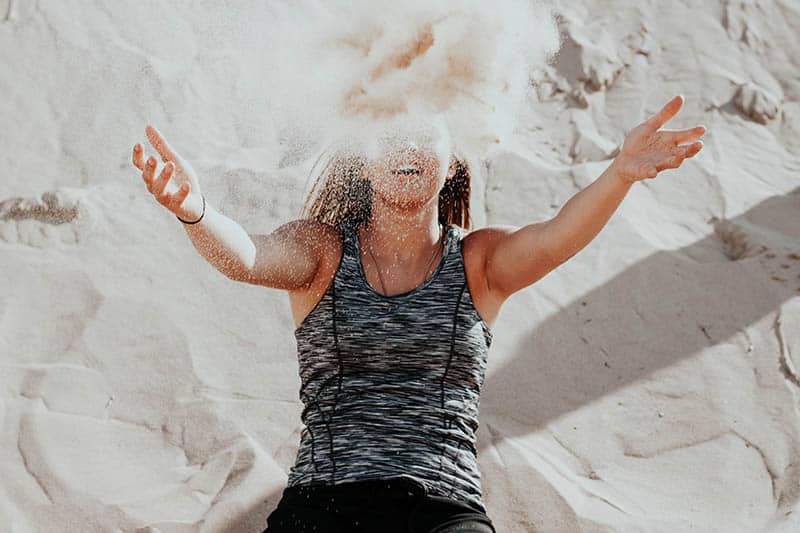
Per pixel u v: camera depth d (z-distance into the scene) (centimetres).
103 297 406
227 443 353
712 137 506
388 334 243
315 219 268
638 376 383
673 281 419
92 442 352
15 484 333
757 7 578
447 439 237
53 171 473
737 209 462
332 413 239
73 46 531
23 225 437
